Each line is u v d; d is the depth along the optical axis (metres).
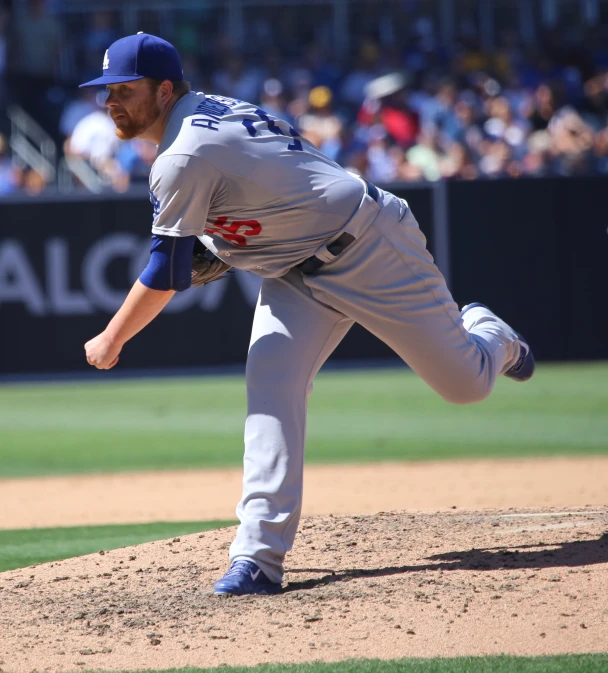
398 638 10.70
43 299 38.78
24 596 12.98
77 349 38.97
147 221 39.09
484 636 10.61
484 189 39.28
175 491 23.56
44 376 38.81
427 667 9.74
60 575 14.05
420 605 11.59
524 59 60.56
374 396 39.66
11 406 39.12
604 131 52.97
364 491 22.67
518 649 10.23
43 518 20.39
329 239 12.17
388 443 29.84
